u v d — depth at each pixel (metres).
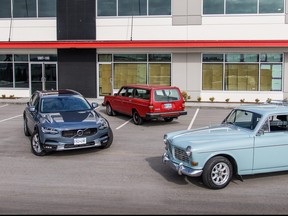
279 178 7.89
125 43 22.98
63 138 9.63
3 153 10.31
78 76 24.80
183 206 6.26
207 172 7.12
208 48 23.39
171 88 15.08
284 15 22.58
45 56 25.23
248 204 6.36
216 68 23.62
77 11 24.03
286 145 7.64
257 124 7.64
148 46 22.83
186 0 23.22
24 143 11.66
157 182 7.65
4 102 23.22
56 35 24.53
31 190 7.14
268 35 22.80
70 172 8.40
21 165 9.02
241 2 22.89
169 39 23.55
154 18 23.56
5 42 23.86
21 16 24.78
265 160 7.56
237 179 7.85
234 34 23.03
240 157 7.39
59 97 11.56
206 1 23.14
